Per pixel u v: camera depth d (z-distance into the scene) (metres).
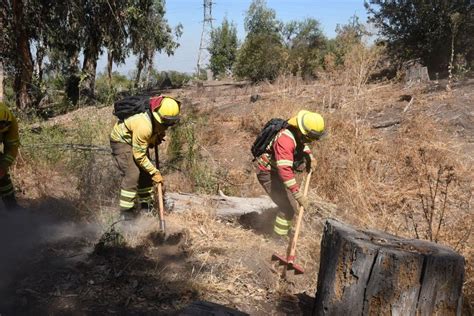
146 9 21.66
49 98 15.84
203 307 3.17
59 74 16.75
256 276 4.54
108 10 19.05
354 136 8.60
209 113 12.38
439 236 5.07
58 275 4.21
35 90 14.47
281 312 4.04
